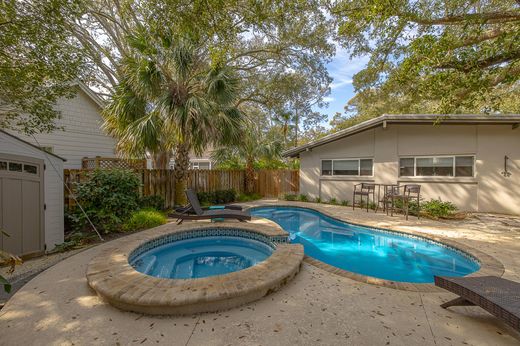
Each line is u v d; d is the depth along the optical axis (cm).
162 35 466
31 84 486
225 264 479
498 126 814
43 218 470
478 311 261
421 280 408
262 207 1063
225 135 832
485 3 717
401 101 1483
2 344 208
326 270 378
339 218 765
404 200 771
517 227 630
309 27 1009
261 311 262
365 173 1051
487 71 575
